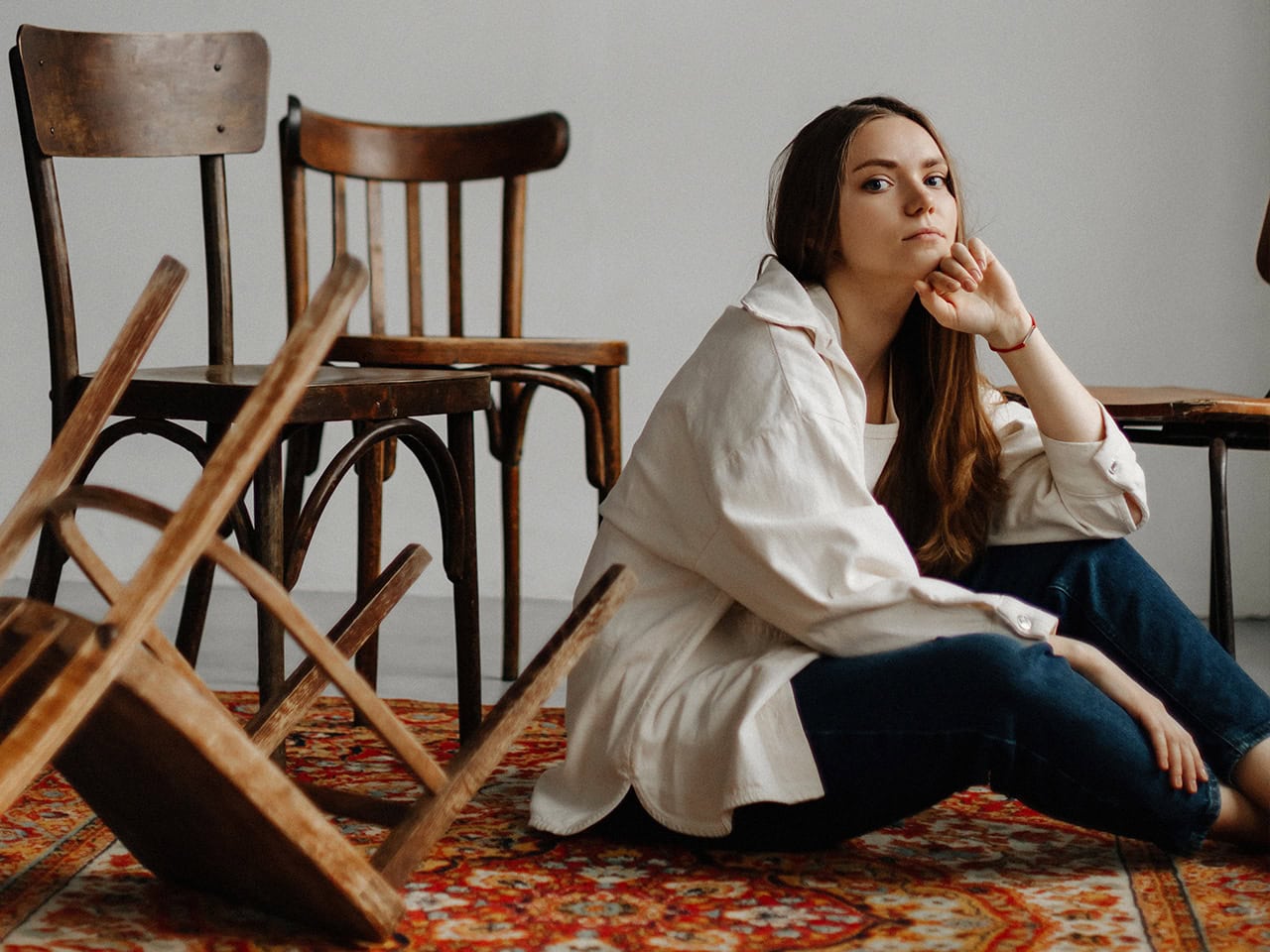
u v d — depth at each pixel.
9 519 1.33
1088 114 3.38
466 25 3.58
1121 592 1.64
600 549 1.67
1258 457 3.39
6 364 3.72
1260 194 3.33
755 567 1.50
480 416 3.63
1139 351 3.41
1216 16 3.32
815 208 1.60
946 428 1.68
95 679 1.09
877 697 1.43
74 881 1.48
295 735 2.15
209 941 1.31
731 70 3.50
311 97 3.62
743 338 1.56
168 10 3.65
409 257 2.83
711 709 1.50
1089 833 1.66
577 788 1.60
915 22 3.43
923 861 1.55
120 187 3.66
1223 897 1.42
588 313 3.60
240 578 1.19
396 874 1.30
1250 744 1.54
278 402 1.18
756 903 1.40
